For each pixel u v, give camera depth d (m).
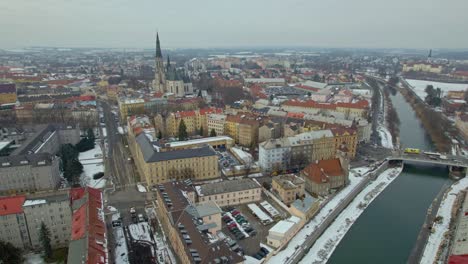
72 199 146.00
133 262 128.62
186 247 118.94
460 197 190.25
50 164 192.38
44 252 136.62
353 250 144.62
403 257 139.50
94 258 104.25
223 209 173.62
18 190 190.50
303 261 137.25
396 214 175.12
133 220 161.75
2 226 133.25
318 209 171.62
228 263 110.00
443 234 153.75
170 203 153.88
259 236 149.12
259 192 183.38
